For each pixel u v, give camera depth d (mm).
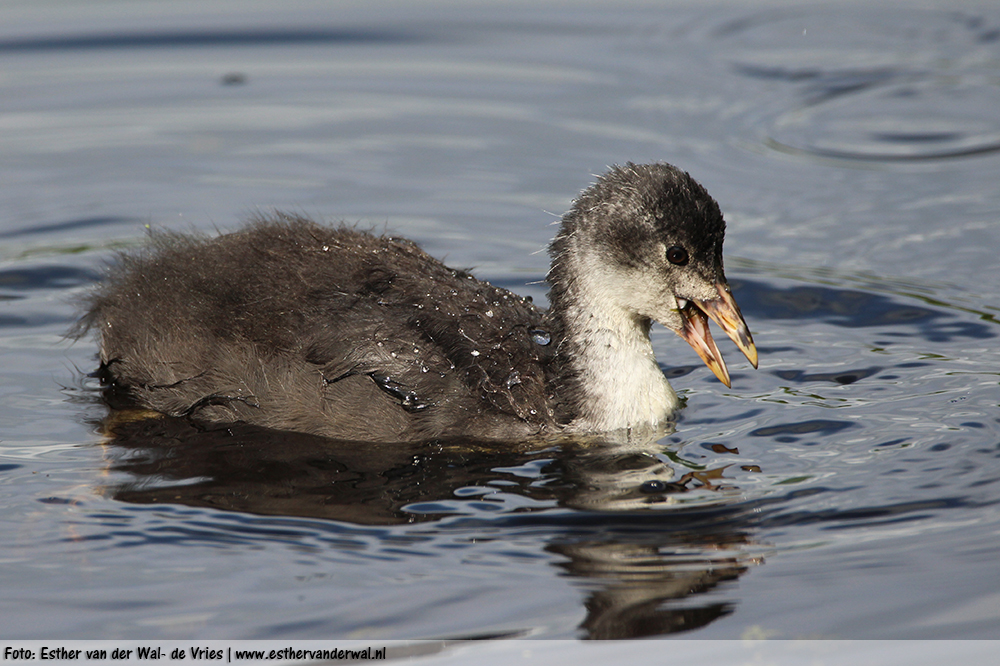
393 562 9406
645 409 12312
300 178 18375
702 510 10172
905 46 22875
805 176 18344
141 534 9859
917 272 15570
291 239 12789
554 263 12680
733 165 18656
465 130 19969
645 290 12305
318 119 20453
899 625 8523
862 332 14164
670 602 8844
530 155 19078
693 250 12180
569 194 17781
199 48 23047
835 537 9688
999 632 8430
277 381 12023
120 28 23719
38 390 12867
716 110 20453
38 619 8664
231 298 12305
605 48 22953
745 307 15000
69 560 9445
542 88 21406
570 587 9031
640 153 18922
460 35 23656
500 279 15516
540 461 11375
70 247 16250
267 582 9117
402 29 23922
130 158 18938
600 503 10391
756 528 9859
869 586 8984
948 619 8578
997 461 10805
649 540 9711
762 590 8984
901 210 17281
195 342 12328
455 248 16375
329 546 9664
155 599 8898
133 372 12750
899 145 19250
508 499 10516
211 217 17047
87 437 11852
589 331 12383
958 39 23094
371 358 11875
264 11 24609
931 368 13062
